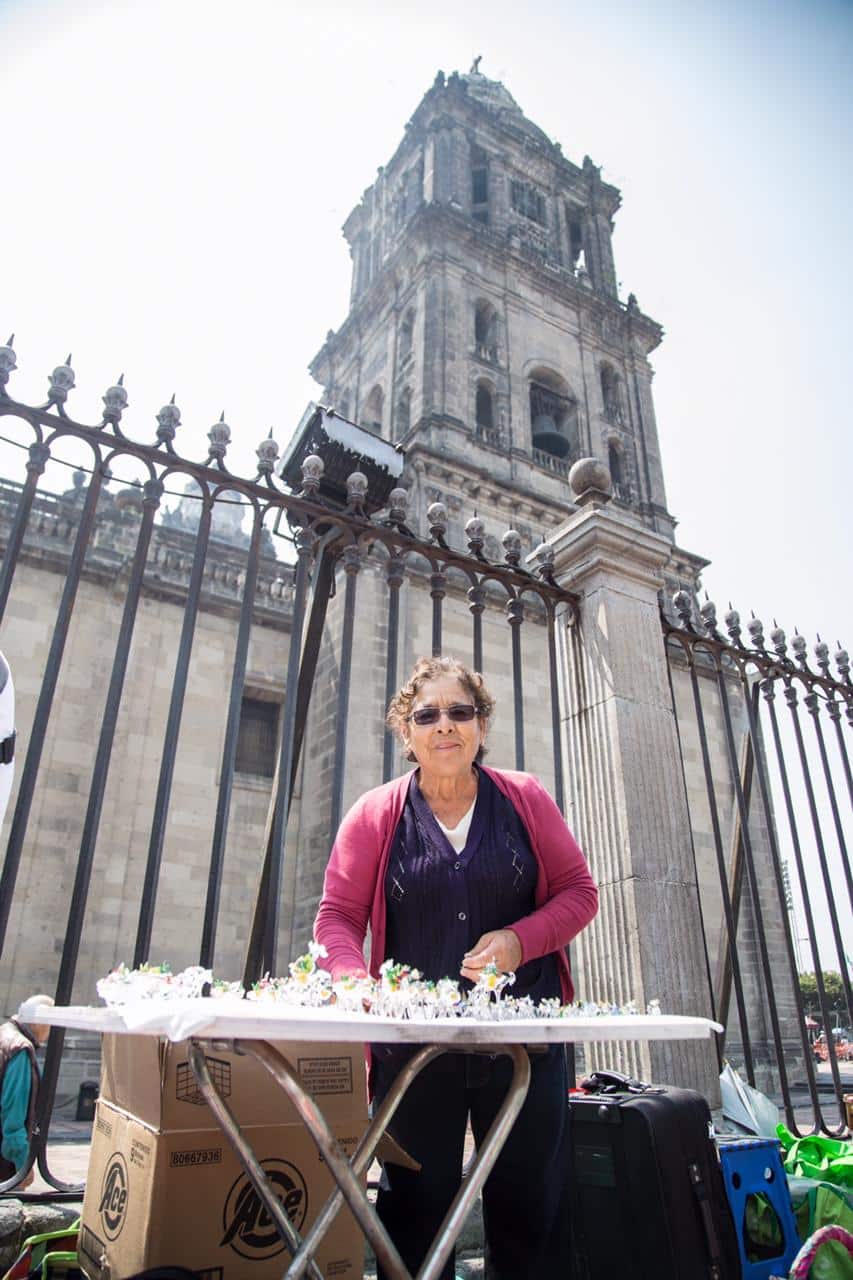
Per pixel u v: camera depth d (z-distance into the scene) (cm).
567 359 2692
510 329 2573
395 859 261
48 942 1357
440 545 450
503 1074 235
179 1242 195
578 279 2905
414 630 1695
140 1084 219
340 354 3048
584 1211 280
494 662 1752
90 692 1538
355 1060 235
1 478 1585
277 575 1791
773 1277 306
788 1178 369
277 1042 223
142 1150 207
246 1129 212
